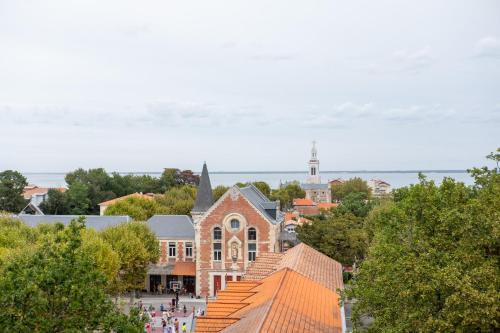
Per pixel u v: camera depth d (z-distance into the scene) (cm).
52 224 9512
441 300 3027
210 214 9538
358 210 12381
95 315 3030
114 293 8362
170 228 10250
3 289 2873
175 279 9975
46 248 3148
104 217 10644
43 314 2945
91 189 17600
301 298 4328
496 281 2922
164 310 8444
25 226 8762
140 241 8638
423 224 3509
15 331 2833
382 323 3300
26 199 16675
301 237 8956
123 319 3028
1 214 10450
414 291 2991
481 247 3184
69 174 19225
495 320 2848
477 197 3572
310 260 6072
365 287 3631
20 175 15762
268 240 9412
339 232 8806
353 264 8825
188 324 7688
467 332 2922
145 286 9994
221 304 4406
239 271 9462
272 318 3419
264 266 6359
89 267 3095
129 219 10681
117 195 19662
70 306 2952
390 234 3647
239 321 3834
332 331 3819
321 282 5250
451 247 3241
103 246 7362
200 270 9562
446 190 3628
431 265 3061
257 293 4678
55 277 2933
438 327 2842
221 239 9519
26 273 2916
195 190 18038
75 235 3155
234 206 9475
